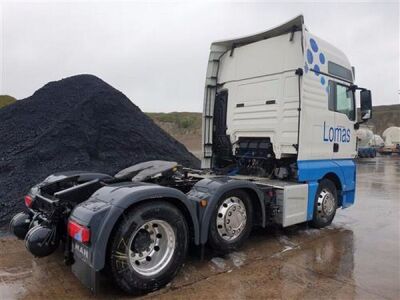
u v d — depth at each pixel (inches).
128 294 142.0
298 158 220.4
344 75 263.1
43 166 331.0
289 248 201.5
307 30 227.1
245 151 255.1
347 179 266.8
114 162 374.0
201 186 178.9
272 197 208.1
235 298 139.5
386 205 347.6
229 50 269.9
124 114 447.8
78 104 421.1
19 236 176.9
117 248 134.9
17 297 138.9
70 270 165.5
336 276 161.6
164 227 150.3
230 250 182.7
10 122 417.7
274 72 236.1
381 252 196.5
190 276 159.9
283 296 141.3
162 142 451.2
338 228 249.8
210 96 273.9
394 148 1496.1
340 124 259.6
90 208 137.9
